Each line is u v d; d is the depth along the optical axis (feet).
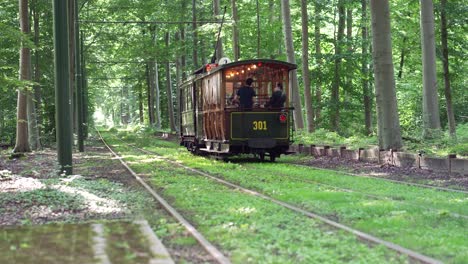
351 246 23.06
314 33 129.39
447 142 66.80
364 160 65.82
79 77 95.30
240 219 29.37
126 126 268.41
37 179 47.01
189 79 91.56
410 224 27.71
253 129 70.03
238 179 49.21
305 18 103.04
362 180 47.80
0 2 98.07
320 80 124.98
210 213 31.60
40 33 106.63
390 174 52.95
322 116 125.90
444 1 86.99
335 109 123.34
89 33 139.13
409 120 123.03
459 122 122.31
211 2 131.85
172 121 173.99
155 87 221.66
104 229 25.43
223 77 69.77
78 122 95.25
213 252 21.90
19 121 82.84
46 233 24.48
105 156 84.84
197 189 42.65
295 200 36.22
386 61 64.95
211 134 76.79
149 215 31.48
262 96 70.59
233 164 65.62
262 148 71.05
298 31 136.15
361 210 31.68
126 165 66.28
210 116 76.43
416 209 32.01
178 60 159.22
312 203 34.60
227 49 147.43
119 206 34.42
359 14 127.03
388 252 22.25
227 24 104.99
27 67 78.54
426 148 62.75
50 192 38.09
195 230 26.05
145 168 62.13
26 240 22.88
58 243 22.25
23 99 83.05
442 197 37.11
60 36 49.73
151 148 106.01
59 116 50.26
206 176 53.57
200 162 70.64
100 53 161.89
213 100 74.08
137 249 21.15
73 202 34.88
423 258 20.85
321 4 117.19
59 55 49.78
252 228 26.73
